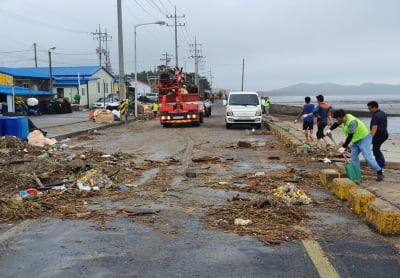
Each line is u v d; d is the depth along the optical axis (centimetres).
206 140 1909
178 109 2716
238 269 487
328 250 545
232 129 2539
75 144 1788
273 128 2259
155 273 476
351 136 938
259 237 591
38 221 668
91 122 2994
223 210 721
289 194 778
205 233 609
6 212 689
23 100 3881
